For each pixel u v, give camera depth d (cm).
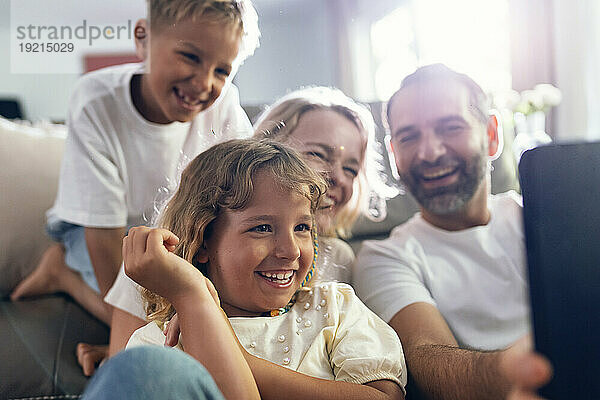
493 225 103
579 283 45
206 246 78
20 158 107
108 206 94
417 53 116
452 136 104
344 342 77
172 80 94
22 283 103
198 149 93
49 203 108
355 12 117
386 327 83
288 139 94
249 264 76
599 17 225
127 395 40
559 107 234
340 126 97
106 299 86
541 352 45
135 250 62
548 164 46
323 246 92
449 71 108
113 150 94
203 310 60
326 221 93
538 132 188
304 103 97
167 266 61
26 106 106
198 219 78
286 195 79
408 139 103
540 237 46
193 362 43
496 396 72
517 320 97
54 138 110
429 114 104
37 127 109
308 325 78
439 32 134
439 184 103
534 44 235
